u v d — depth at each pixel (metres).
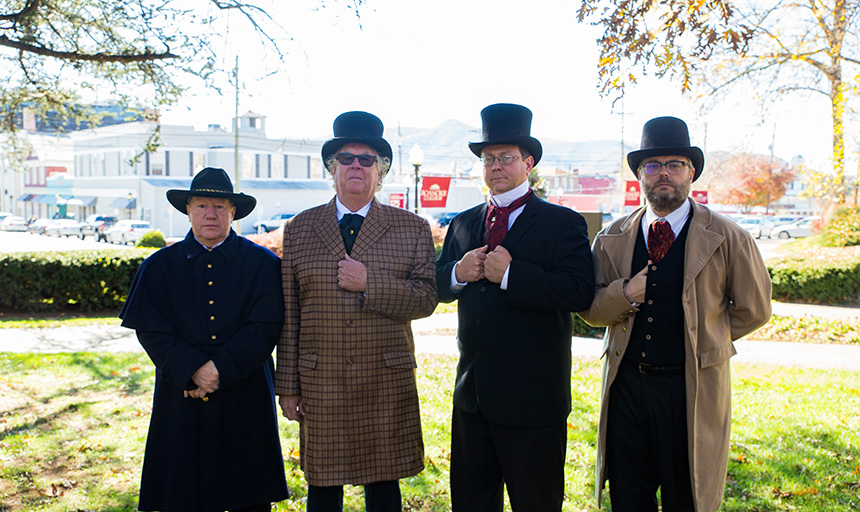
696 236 2.80
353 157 2.99
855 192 17.75
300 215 3.16
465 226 3.22
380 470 2.99
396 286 2.91
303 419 3.01
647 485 2.92
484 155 3.04
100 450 4.35
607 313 2.86
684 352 2.79
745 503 3.49
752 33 4.70
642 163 2.91
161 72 7.09
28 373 6.52
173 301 2.98
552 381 2.90
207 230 3.01
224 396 2.94
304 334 3.00
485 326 2.93
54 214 55.78
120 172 44.94
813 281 12.96
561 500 2.97
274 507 3.50
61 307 11.95
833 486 3.68
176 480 2.86
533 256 2.94
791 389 5.94
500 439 2.90
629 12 4.80
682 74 4.99
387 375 3.01
